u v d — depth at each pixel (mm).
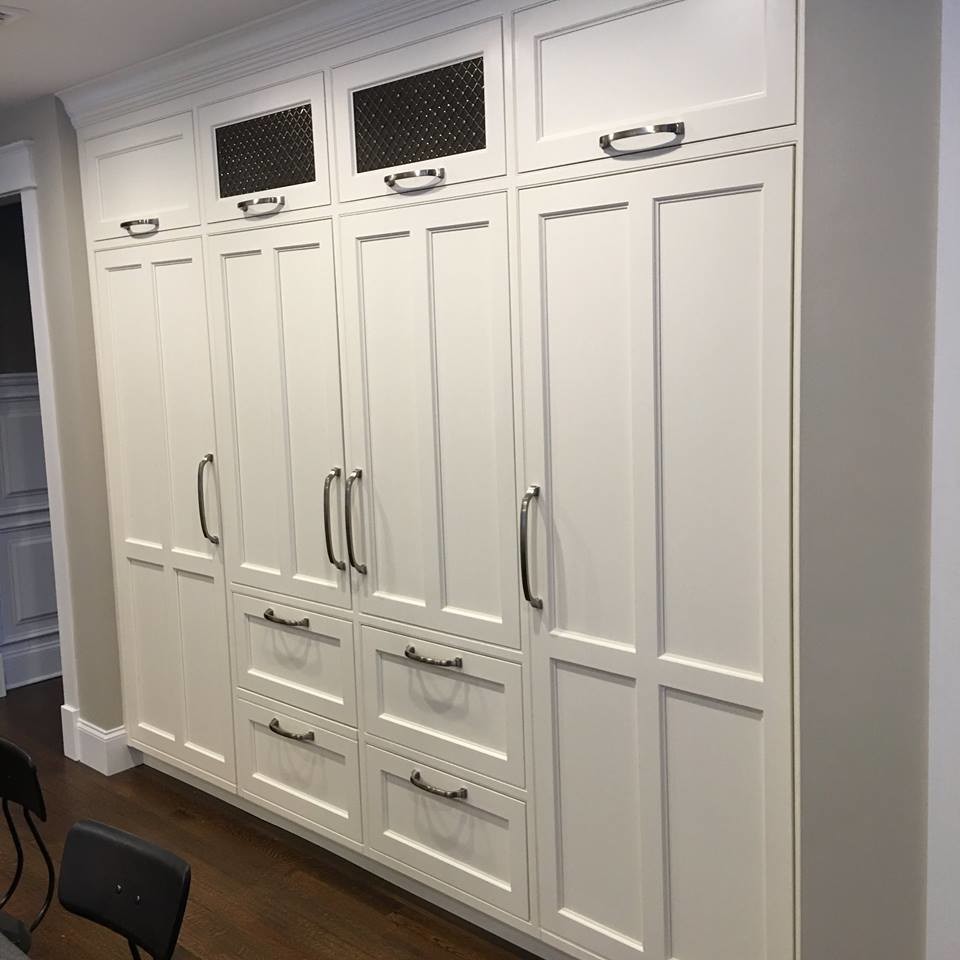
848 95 1859
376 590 2846
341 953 2699
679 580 2184
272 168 2930
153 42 2936
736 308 2021
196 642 3484
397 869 2936
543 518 2400
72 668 3934
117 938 2807
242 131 2990
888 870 2057
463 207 2449
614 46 2127
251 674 3293
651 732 2262
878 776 2023
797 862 2051
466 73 2410
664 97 2064
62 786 3732
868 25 1840
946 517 1915
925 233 1893
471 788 2680
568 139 2219
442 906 2889
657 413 2158
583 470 2314
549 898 2541
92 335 3639
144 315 3418
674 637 2207
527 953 2672
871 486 1949
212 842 3297
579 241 2246
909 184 1881
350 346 2783
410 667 2801
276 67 2832
